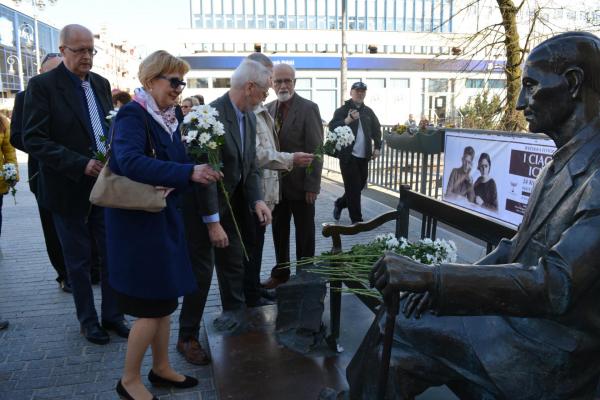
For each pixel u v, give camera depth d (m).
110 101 3.73
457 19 9.35
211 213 2.97
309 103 4.19
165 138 2.50
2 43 31.27
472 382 1.57
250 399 2.58
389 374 1.64
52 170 3.32
